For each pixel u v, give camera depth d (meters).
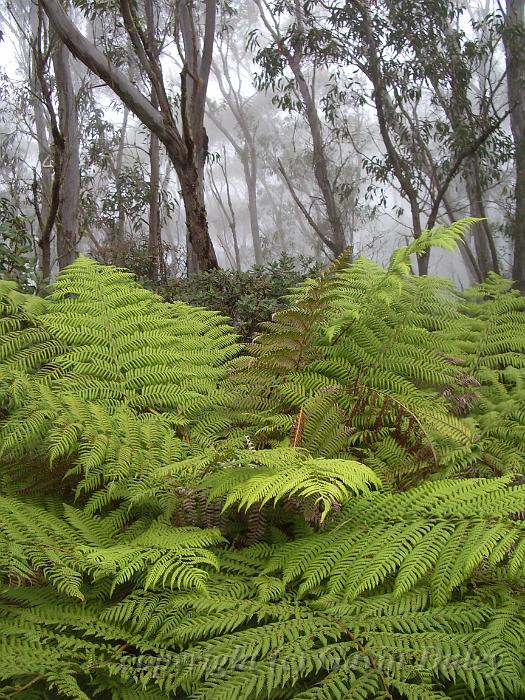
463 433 2.10
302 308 2.23
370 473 1.67
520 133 16.81
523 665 1.42
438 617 1.50
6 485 2.07
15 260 4.59
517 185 16.27
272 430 2.23
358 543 1.69
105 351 2.54
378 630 1.50
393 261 2.25
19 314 2.66
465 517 1.67
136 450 1.97
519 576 1.63
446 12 13.62
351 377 2.43
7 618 1.57
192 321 2.94
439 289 2.61
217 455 1.77
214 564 1.61
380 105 13.79
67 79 11.91
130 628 1.57
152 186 15.27
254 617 1.68
